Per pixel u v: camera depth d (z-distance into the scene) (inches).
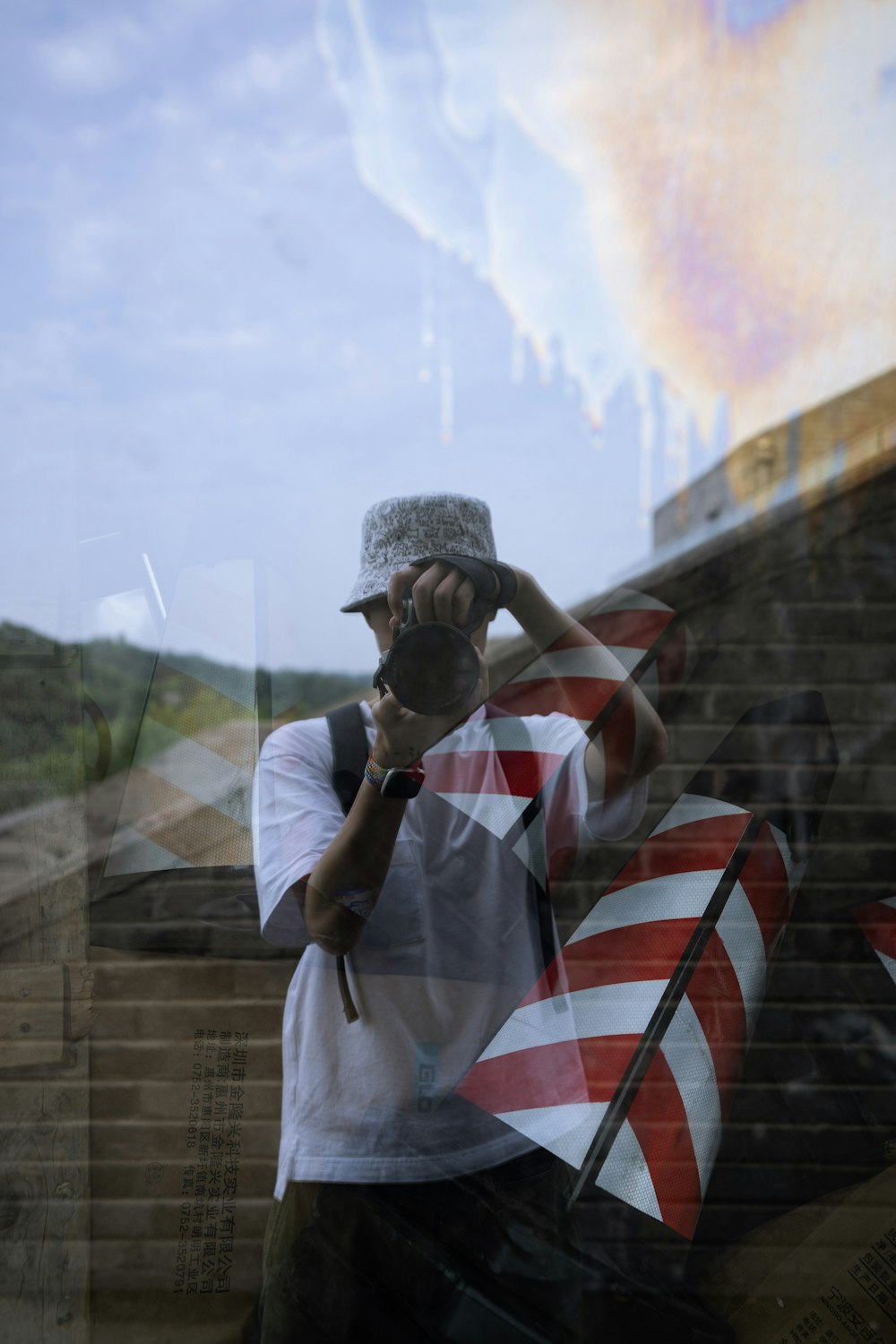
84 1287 39.2
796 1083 36.0
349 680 38.4
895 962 36.3
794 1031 36.3
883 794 36.9
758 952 36.6
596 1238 35.5
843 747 37.3
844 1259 34.8
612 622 36.6
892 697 36.4
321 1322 35.6
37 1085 40.4
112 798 40.9
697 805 37.6
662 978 36.6
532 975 36.9
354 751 37.3
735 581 36.8
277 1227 36.9
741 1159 35.8
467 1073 36.5
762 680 37.2
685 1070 36.1
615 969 36.9
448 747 37.5
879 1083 36.1
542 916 37.3
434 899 36.7
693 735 37.4
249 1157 39.8
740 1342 34.6
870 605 36.4
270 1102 40.0
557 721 37.9
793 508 36.4
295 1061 37.6
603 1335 34.8
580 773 37.2
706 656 37.2
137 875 40.6
